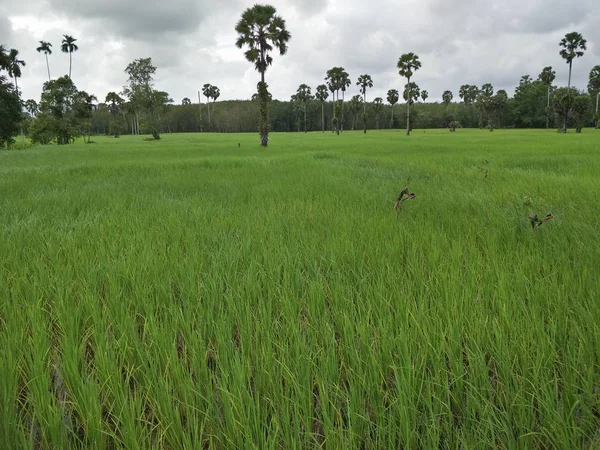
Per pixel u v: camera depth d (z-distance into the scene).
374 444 1.65
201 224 5.27
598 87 84.31
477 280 3.13
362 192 7.68
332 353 2.11
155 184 9.47
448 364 2.28
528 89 110.31
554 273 3.11
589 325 2.30
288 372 1.90
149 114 67.25
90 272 3.40
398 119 138.50
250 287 3.05
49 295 3.04
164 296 2.97
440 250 3.86
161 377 1.89
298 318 2.58
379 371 2.02
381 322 2.45
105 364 2.05
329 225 5.06
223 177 10.71
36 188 9.06
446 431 1.70
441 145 28.02
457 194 7.27
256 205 6.71
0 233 4.85
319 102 144.00
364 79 105.25
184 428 1.76
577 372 1.92
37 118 58.16
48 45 71.25
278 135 83.56
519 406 1.76
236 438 1.62
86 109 61.56
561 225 4.77
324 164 14.47
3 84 45.78
